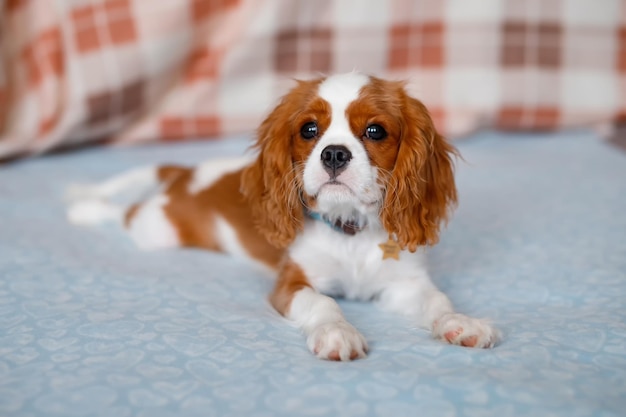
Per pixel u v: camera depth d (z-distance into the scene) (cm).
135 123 443
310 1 436
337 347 172
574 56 447
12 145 394
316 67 446
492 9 439
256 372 164
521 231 282
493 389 152
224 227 266
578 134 450
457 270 246
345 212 221
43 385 158
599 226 283
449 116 444
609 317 197
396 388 154
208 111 443
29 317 197
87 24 419
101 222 299
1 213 303
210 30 440
